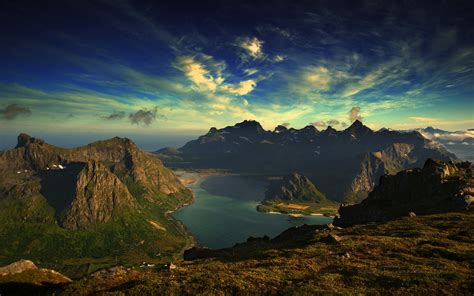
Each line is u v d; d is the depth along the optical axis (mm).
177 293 36562
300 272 42250
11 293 50500
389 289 33875
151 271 51469
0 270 57938
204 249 86000
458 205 91812
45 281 57250
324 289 34219
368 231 71438
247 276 40688
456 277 36000
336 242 60219
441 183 117938
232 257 60562
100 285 44250
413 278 36125
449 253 47438
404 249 51531
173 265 52938
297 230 104750
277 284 37375
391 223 77750
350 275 39375
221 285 37406
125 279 47000
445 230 64625
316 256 51219
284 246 68125
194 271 47062
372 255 49312
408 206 109875
